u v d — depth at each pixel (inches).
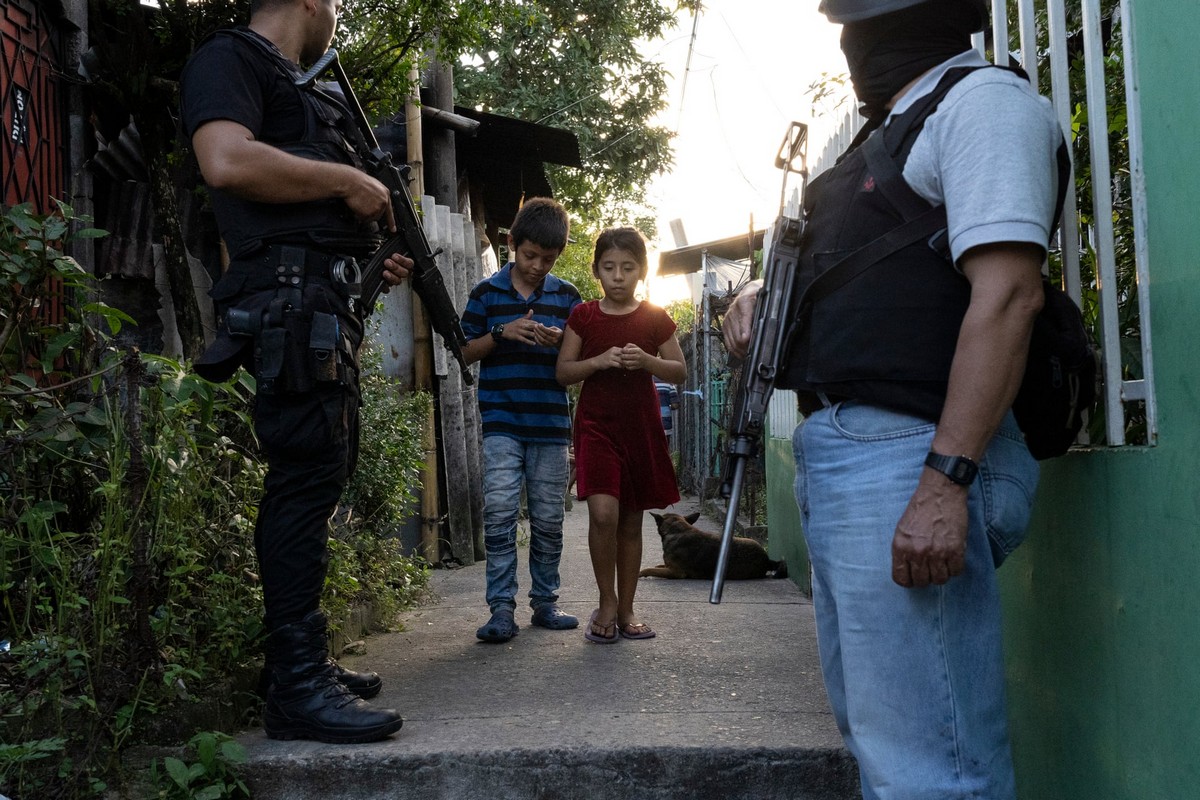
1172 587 64.2
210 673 114.7
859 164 75.2
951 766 68.4
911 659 68.8
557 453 177.5
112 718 100.8
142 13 201.8
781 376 80.0
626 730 111.7
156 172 200.1
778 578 232.2
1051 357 69.4
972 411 64.1
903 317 69.8
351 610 161.0
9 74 164.2
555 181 733.9
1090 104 79.4
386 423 215.2
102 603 100.0
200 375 107.1
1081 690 78.7
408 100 275.0
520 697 128.3
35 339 127.6
